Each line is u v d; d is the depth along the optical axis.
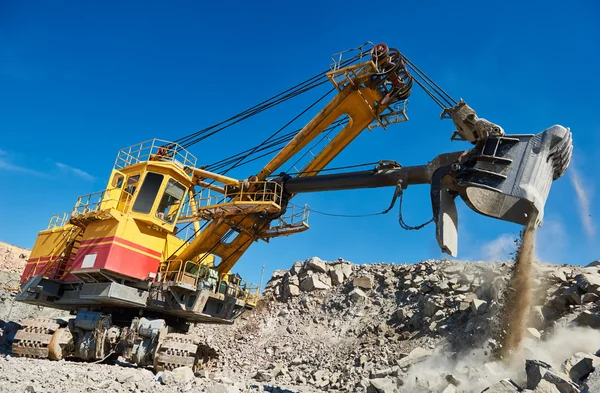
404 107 13.05
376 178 12.52
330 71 13.09
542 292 13.19
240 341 21.94
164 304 14.27
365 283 21.98
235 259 16.31
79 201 15.57
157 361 12.48
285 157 14.49
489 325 12.82
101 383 8.59
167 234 15.50
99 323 14.19
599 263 15.23
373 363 15.11
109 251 13.77
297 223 14.93
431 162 11.48
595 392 5.86
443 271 19.14
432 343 14.96
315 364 17.14
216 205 14.47
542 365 6.94
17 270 29.53
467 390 8.95
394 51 12.38
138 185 14.87
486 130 10.20
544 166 9.58
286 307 23.52
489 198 10.19
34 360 11.86
